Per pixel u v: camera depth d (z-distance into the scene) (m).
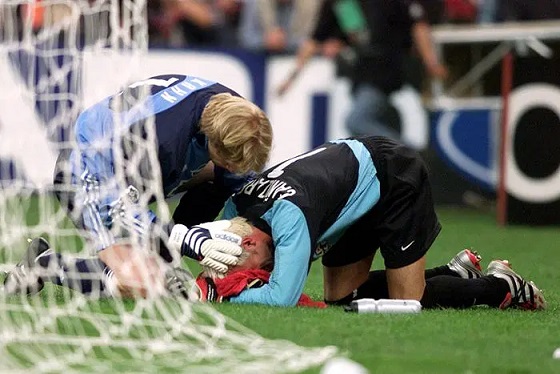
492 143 42.19
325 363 13.36
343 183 17.50
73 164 17.12
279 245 17.08
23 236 18.89
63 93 17.91
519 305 19.08
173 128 17.12
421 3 42.28
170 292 16.31
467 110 42.41
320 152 17.94
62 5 18.66
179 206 19.28
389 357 13.95
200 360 13.46
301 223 16.97
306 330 15.50
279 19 46.88
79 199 17.02
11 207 17.62
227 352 13.86
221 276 17.42
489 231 36.25
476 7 45.97
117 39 16.34
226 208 18.30
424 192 18.12
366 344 14.79
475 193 42.62
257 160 17.05
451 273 19.58
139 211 16.50
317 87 43.97
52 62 18.12
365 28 42.97
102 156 16.88
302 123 44.22
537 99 37.59
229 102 17.11
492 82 42.75
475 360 14.02
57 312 15.79
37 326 15.02
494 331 16.36
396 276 18.08
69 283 17.14
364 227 18.33
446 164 42.81
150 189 16.22
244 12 47.47
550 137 37.59
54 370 12.89
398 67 42.81
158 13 46.81
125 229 16.59
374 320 16.59
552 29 40.38
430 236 18.16
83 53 17.78
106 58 17.58
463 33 42.25
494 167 42.22
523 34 41.12
